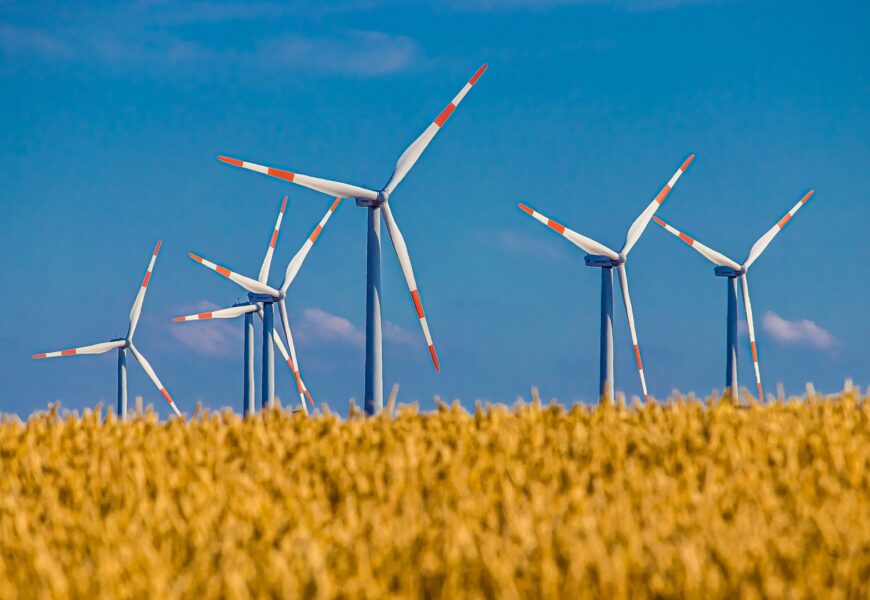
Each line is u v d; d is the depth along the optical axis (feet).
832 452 118.21
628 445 127.34
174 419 156.87
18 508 106.93
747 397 155.22
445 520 93.71
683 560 79.36
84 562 87.71
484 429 141.69
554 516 93.45
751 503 99.35
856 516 94.43
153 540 93.04
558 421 146.72
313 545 84.43
